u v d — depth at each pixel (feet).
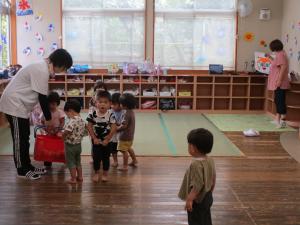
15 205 10.93
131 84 26.45
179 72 26.73
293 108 22.54
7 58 26.02
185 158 15.66
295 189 12.46
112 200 11.36
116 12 26.20
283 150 17.13
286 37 25.54
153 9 26.20
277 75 21.63
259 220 10.21
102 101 12.48
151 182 12.88
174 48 26.63
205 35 26.55
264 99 26.68
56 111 13.74
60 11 26.00
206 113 26.14
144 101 26.58
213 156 16.05
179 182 12.90
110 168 14.28
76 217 10.22
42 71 12.50
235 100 27.14
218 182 12.98
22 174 13.25
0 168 14.12
